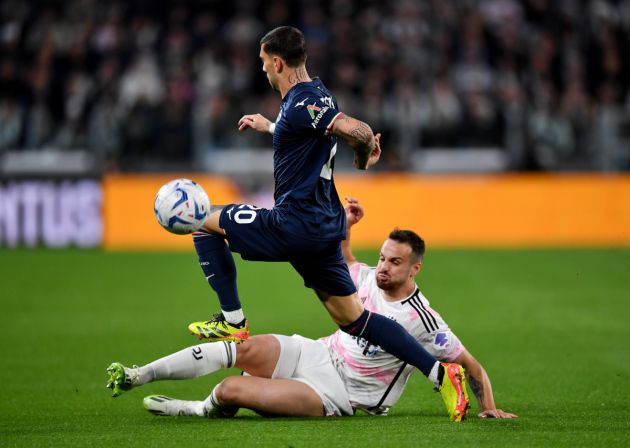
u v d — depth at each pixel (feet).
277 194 69.97
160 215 65.46
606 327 126.11
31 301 147.54
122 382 69.36
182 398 87.71
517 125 219.61
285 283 170.30
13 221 210.18
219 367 72.23
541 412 77.61
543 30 252.62
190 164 215.72
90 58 233.96
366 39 237.86
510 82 236.02
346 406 74.59
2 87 226.99
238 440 63.98
